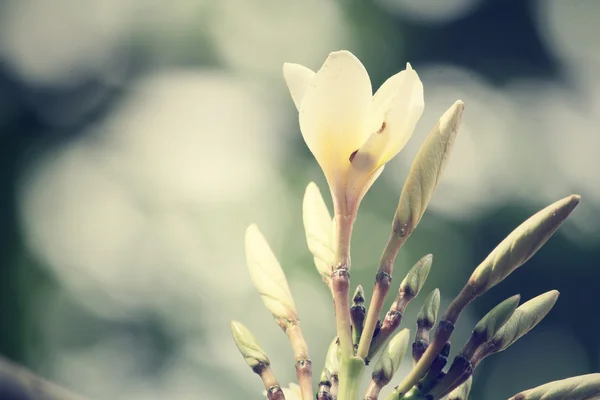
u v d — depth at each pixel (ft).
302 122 1.94
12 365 1.81
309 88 1.93
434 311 1.98
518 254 1.95
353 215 1.96
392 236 1.97
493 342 1.95
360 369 1.93
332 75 1.92
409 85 1.93
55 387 1.83
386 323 1.98
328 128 1.94
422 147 1.96
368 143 1.94
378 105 1.95
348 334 1.94
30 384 1.81
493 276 1.96
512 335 1.96
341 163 1.95
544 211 1.95
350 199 1.96
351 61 1.92
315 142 1.95
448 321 1.95
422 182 1.96
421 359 1.95
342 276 1.94
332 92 1.93
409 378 1.95
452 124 1.96
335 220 1.96
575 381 1.95
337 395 1.94
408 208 1.96
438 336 1.95
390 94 1.96
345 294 1.94
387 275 1.96
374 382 1.94
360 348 1.95
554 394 1.95
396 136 1.94
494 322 1.95
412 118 1.94
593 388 1.95
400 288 1.98
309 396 1.98
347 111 1.93
